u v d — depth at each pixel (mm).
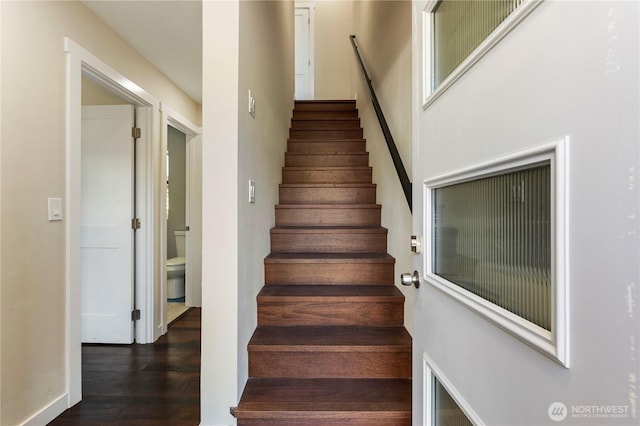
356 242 2365
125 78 2279
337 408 1411
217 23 1467
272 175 2504
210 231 1456
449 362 841
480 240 742
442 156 884
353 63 4414
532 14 536
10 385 1438
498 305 660
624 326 382
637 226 368
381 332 1810
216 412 1445
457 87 796
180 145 4453
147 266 2682
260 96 2014
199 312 3498
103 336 2633
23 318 1497
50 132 1640
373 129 2895
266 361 1652
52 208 1651
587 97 432
